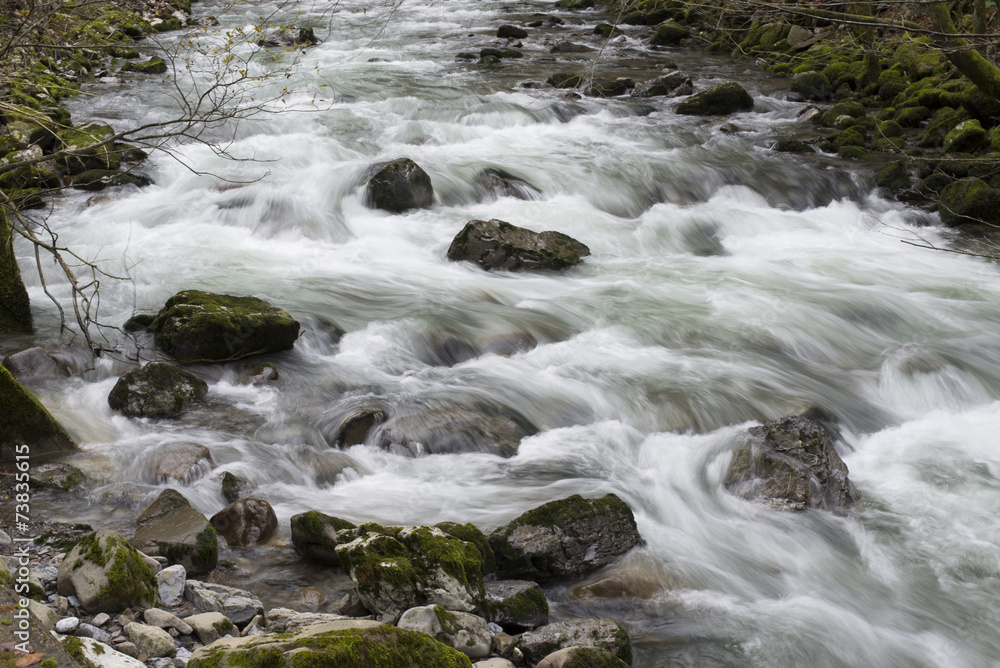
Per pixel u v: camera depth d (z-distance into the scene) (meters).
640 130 15.43
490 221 10.12
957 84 15.48
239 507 5.17
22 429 5.75
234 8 27.00
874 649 4.66
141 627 3.80
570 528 5.11
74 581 4.03
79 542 4.22
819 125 15.96
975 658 4.65
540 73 19.62
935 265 10.61
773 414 7.05
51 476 5.58
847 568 5.36
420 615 4.14
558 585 5.00
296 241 10.42
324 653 3.27
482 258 9.90
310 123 14.67
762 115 16.77
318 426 6.55
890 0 8.13
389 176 11.26
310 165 12.62
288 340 7.70
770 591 5.10
